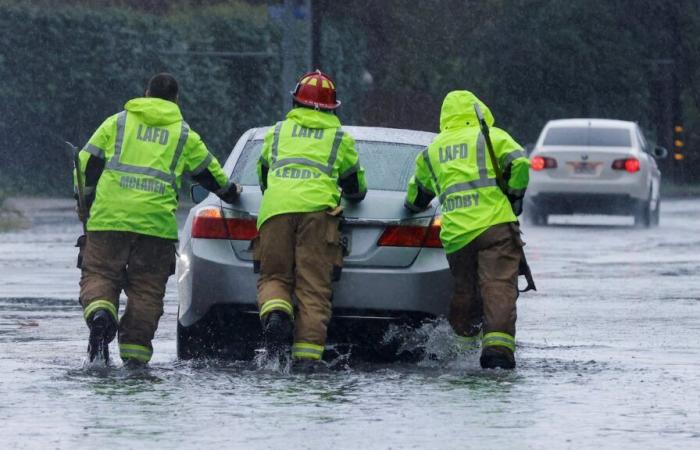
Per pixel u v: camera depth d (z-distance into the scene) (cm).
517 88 11388
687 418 1653
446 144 2119
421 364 2130
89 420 1608
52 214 6488
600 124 6241
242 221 2097
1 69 7475
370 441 1502
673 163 12406
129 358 2061
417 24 10838
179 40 7962
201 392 1811
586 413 1681
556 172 6116
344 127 2375
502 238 2080
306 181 2053
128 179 2064
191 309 2111
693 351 2292
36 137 7588
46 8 7538
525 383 1917
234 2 8588
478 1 11219
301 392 1819
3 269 3838
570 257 4450
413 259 2094
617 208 6088
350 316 2088
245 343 2177
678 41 12106
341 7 9756
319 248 2038
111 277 2064
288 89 7231
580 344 2384
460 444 1491
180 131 2094
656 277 3738
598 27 11506
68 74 7588
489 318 2061
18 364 2067
